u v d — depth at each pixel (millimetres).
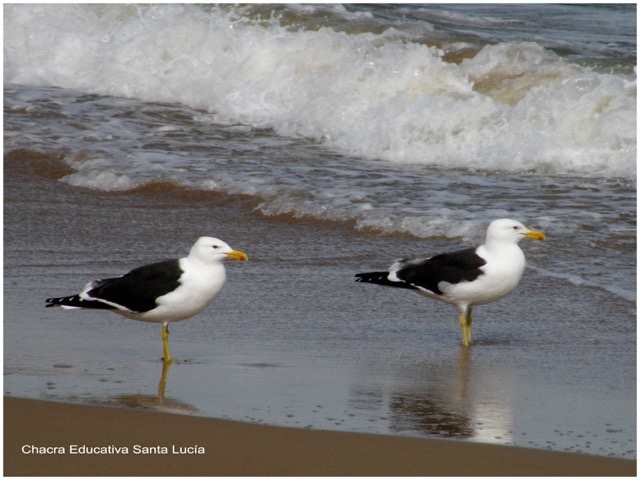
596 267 13469
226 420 8336
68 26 27266
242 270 13648
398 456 7590
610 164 18547
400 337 11094
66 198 17406
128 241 14992
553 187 17406
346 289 12844
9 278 13008
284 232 15500
